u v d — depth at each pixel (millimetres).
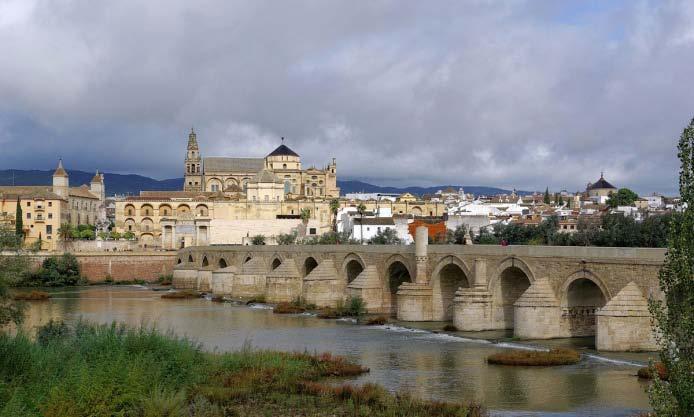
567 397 59188
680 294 36375
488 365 73000
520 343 84375
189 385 60375
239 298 159000
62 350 61281
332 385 64062
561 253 85500
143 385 53188
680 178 36875
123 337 65250
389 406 55438
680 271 36062
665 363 35844
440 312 108812
